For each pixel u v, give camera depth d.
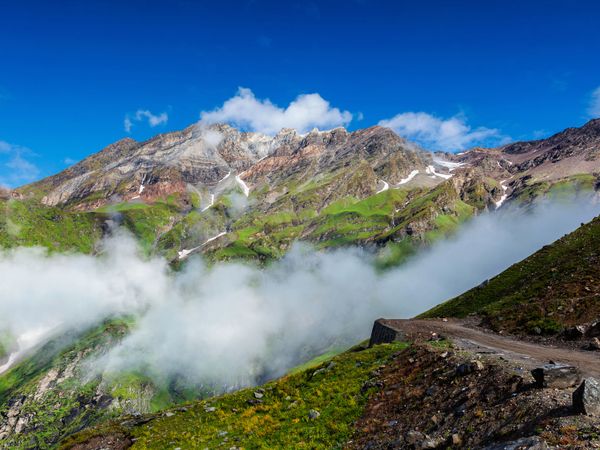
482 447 17.58
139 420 42.47
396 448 21.20
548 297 47.44
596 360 29.34
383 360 36.69
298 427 29.17
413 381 28.95
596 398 15.83
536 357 30.69
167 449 32.59
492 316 50.88
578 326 37.09
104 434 39.78
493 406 20.23
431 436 21.02
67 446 39.34
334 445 25.17
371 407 28.09
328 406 30.94
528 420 17.25
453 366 27.72
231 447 29.09
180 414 41.03
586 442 13.80
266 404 36.91
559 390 18.83
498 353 29.58
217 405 40.38
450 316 65.31
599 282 45.03
